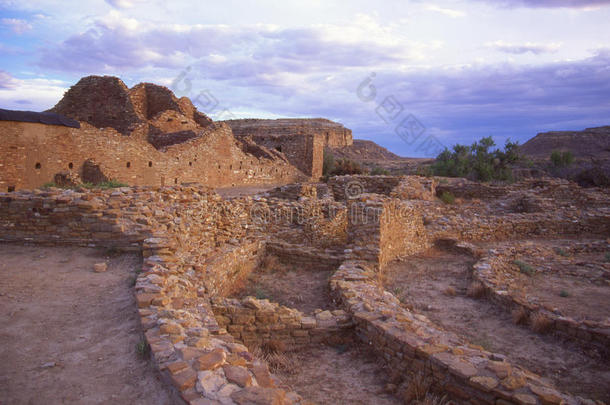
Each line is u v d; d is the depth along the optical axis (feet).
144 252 22.75
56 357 12.85
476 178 143.23
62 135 75.36
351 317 21.57
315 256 36.70
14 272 20.95
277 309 21.31
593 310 27.32
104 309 16.84
